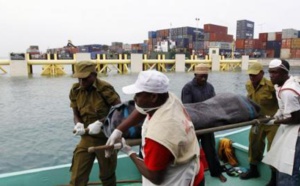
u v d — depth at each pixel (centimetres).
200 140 398
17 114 1219
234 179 373
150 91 155
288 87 264
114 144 181
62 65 3272
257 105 304
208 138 369
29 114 1219
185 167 166
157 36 7506
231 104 285
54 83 2328
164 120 153
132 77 2869
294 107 260
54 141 868
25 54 2881
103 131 256
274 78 285
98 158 274
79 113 290
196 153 169
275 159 286
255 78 338
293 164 265
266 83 337
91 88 273
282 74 282
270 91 333
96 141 269
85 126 278
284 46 5762
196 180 179
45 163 703
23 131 970
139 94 161
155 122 155
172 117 155
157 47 5384
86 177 276
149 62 3534
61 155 756
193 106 270
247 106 289
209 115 262
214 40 6656
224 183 359
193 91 364
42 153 769
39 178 324
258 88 342
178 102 170
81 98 277
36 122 1087
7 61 2844
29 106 1389
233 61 4281
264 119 288
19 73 2869
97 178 351
